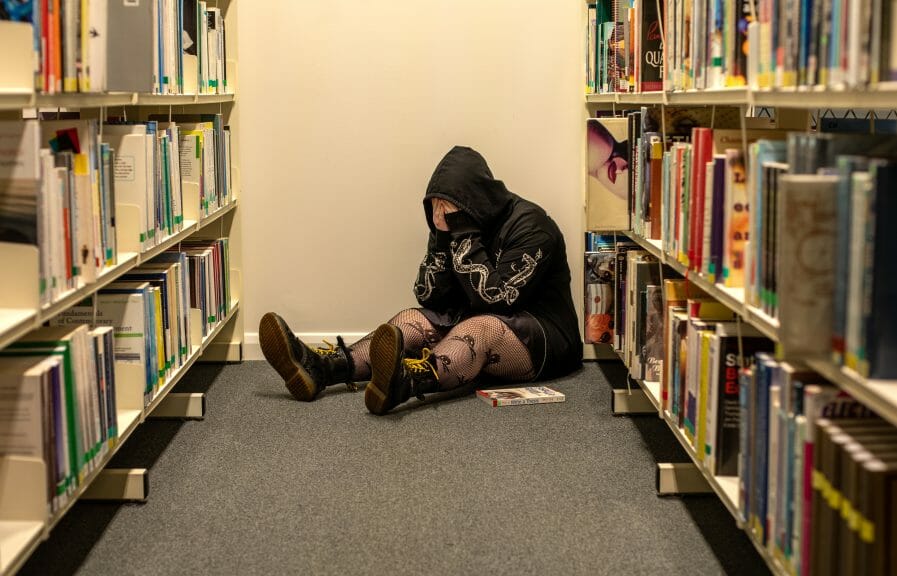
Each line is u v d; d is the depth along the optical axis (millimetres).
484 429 2965
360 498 2414
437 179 3404
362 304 3982
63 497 1860
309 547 2129
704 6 2111
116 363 2428
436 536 2182
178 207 2951
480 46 3826
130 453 2760
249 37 3814
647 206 2729
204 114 3588
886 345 1256
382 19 3814
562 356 3494
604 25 3537
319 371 3303
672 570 2008
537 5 3803
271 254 3936
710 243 2010
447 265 3494
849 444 1329
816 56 1471
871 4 1276
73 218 1947
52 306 1821
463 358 3217
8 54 1683
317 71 3838
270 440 2871
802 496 1500
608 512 2320
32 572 2008
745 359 1959
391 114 3863
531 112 3857
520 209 3445
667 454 2732
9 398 1734
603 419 3062
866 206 1260
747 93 1817
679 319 2336
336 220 3926
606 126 2992
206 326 3363
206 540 2168
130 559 2070
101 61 2010
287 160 3885
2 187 1713
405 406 3213
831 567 1358
